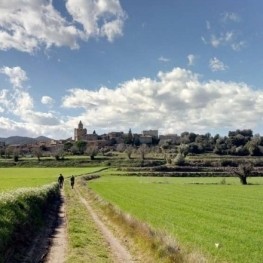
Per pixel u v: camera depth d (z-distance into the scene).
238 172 113.38
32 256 19.91
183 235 30.11
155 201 60.25
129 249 22.59
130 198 64.88
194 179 133.75
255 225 36.38
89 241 24.39
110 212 36.06
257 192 80.50
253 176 154.38
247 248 25.41
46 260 19.30
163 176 151.88
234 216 43.22
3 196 27.70
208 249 24.72
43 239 24.64
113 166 199.25
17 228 23.08
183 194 74.69
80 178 118.69
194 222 37.81
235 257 22.72
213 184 108.81
